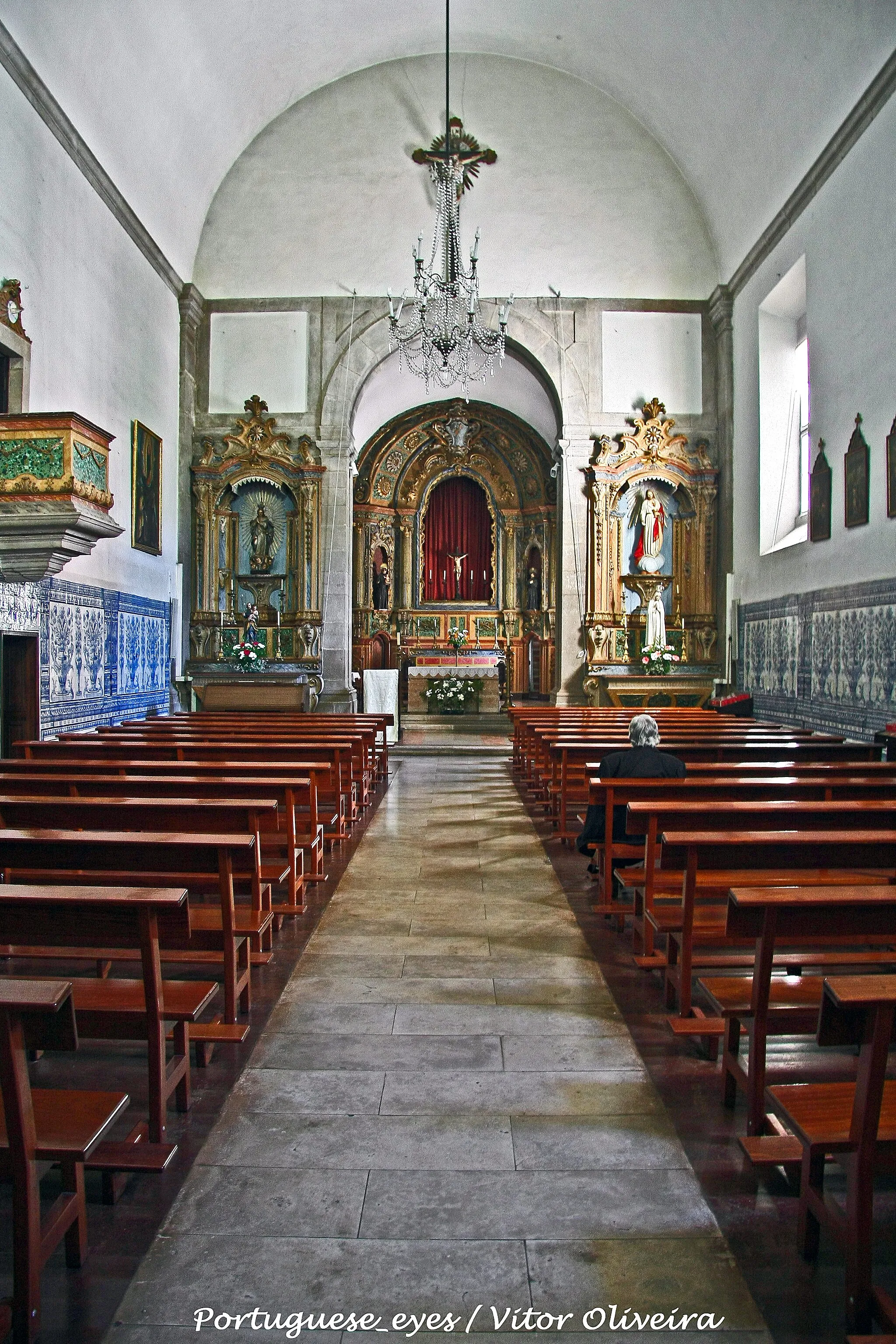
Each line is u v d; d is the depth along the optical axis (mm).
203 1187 3303
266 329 17125
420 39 16203
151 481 14820
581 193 16906
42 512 8156
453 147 16766
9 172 9852
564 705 17172
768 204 14133
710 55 13422
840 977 2502
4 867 3980
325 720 12320
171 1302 2740
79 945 4656
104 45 11414
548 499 22609
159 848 3941
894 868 3830
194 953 4746
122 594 13523
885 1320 2566
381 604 23000
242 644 16641
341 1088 4031
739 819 4672
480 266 17000
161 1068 3479
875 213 10555
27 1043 2520
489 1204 3211
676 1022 4445
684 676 16562
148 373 14805
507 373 19703
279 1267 2889
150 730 10578
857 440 10977
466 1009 4895
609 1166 3451
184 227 16156
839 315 11562
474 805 11172
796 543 13391
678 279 17078
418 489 23172
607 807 6352
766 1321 2674
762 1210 3182
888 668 10227
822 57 11266
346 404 17062
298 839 6910
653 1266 2902
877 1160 2578
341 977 5363
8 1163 2527
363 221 16953
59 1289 2797
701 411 17109
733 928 3264
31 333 10414
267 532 17609
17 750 8016
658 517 17391
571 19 15125
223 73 14344
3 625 9641
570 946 5926
